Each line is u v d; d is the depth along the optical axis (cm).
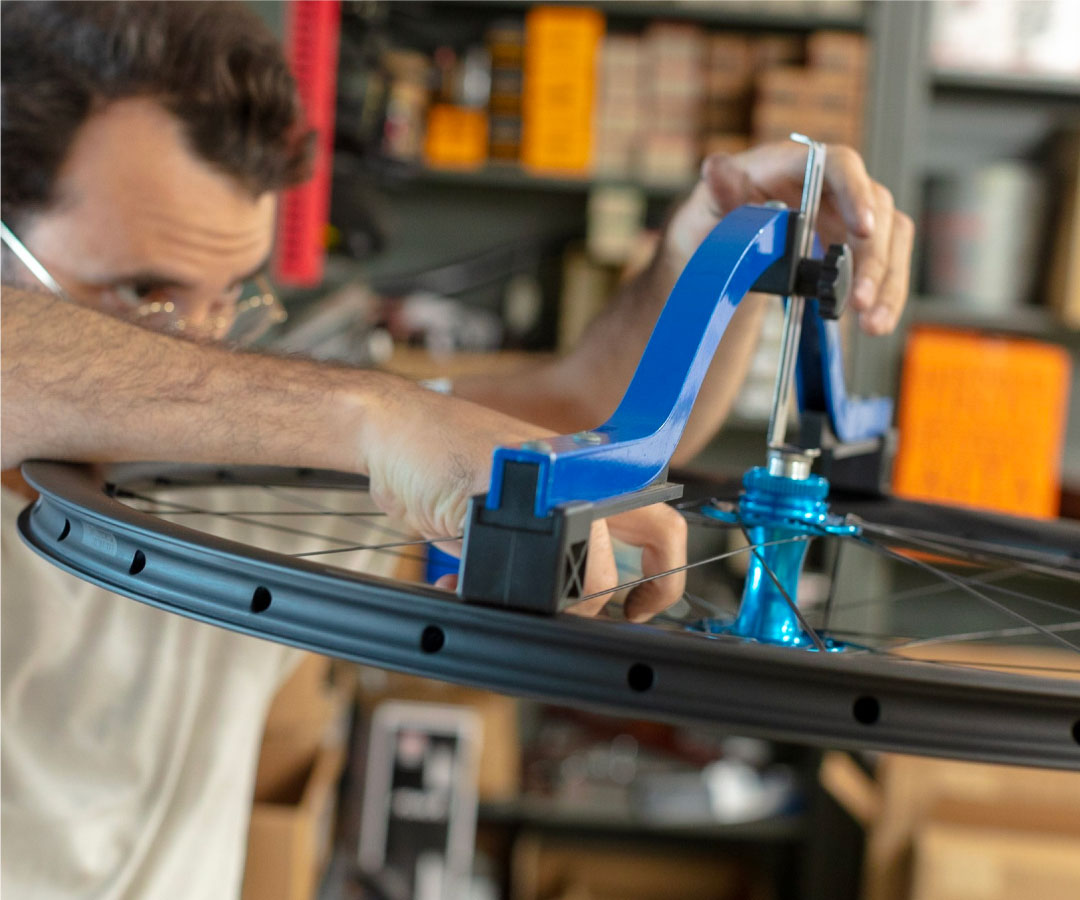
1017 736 32
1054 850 169
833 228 70
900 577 221
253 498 95
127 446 48
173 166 77
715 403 94
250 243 86
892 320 68
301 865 145
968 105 231
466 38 226
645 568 47
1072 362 236
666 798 212
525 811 211
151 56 75
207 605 35
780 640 46
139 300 82
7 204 76
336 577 34
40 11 75
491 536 33
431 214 235
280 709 159
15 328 50
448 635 33
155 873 85
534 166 211
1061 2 211
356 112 164
